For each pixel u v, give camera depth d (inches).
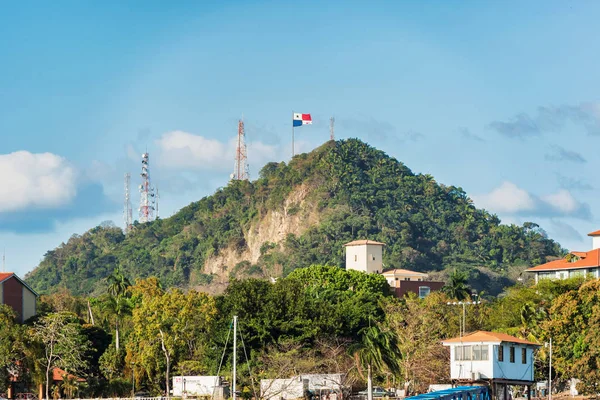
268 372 7731.3
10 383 7869.1
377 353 6624.0
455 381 6806.1
